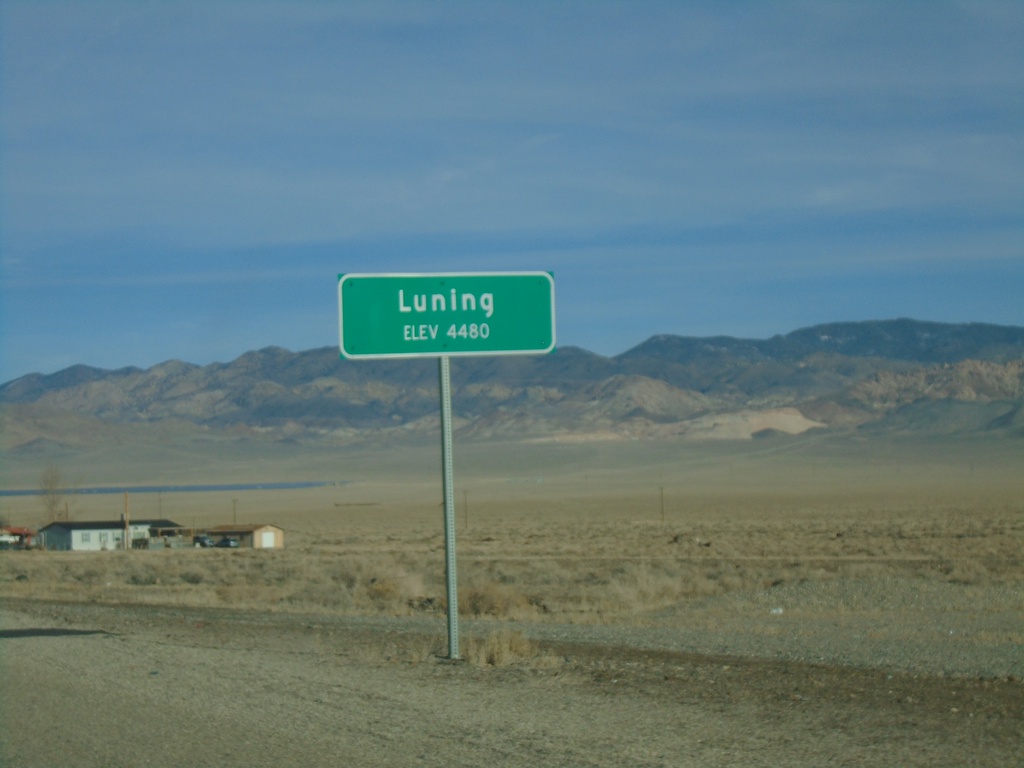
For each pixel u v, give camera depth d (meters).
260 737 9.55
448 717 10.39
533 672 13.40
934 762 8.67
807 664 14.52
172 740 9.47
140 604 29.84
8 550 90.50
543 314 14.46
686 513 118.56
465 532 93.81
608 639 18.45
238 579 46.81
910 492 153.25
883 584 30.02
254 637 18.77
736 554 56.88
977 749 9.10
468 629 20.88
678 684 12.47
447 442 14.62
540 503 150.00
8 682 12.62
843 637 18.72
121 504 160.38
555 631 20.45
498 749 9.08
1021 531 74.25
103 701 11.33
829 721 10.27
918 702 11.29
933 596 27.95
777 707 10.98
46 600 31.28
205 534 94.12
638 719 10.32
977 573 38.72
